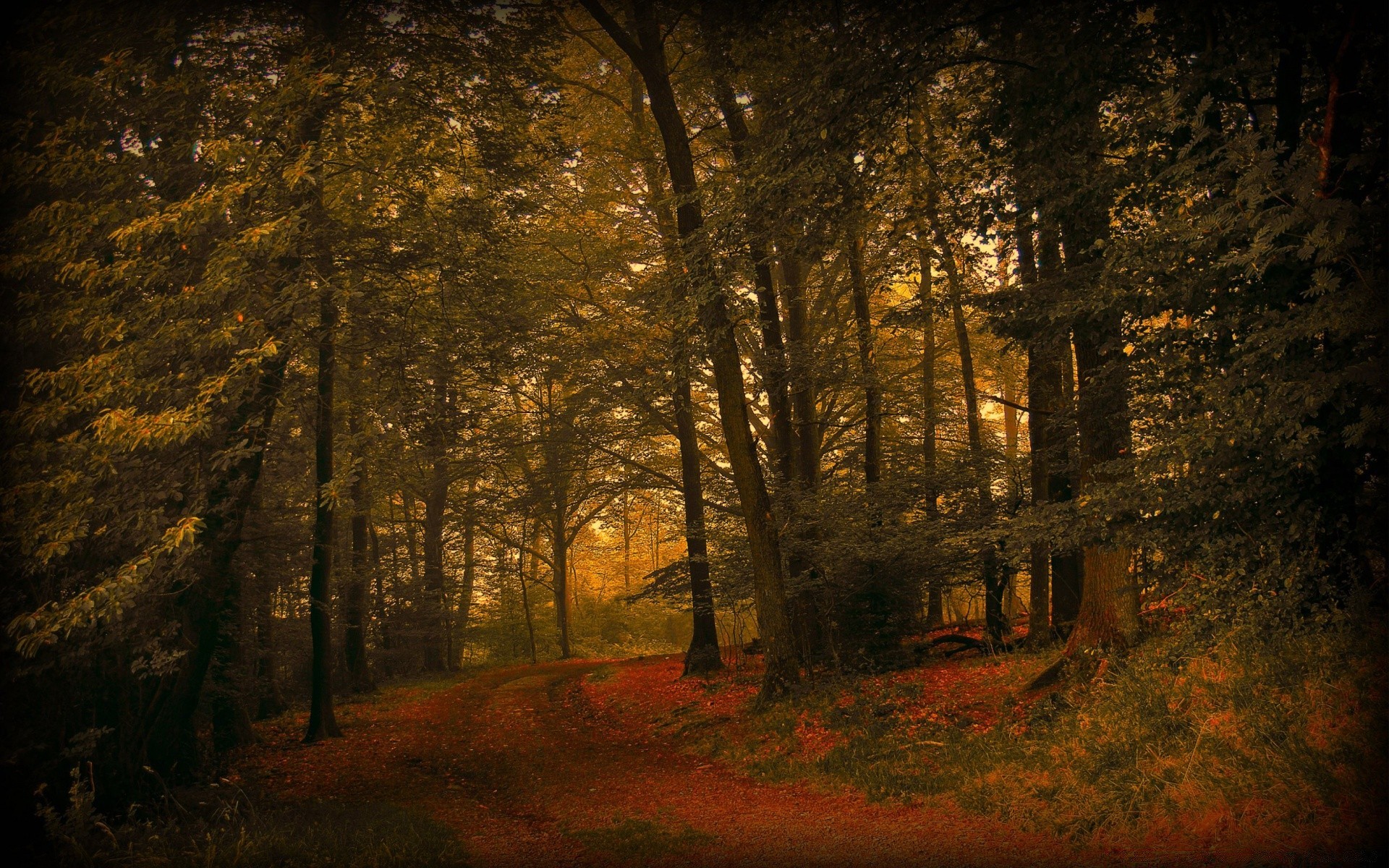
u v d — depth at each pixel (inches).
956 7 362.0
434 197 507.5
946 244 475.8
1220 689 277.6
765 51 490.3
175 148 345.7
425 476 1080.8
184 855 263.4
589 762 504.1
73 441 282.8
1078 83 353.1
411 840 298.2
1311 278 245.4
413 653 1257.4
